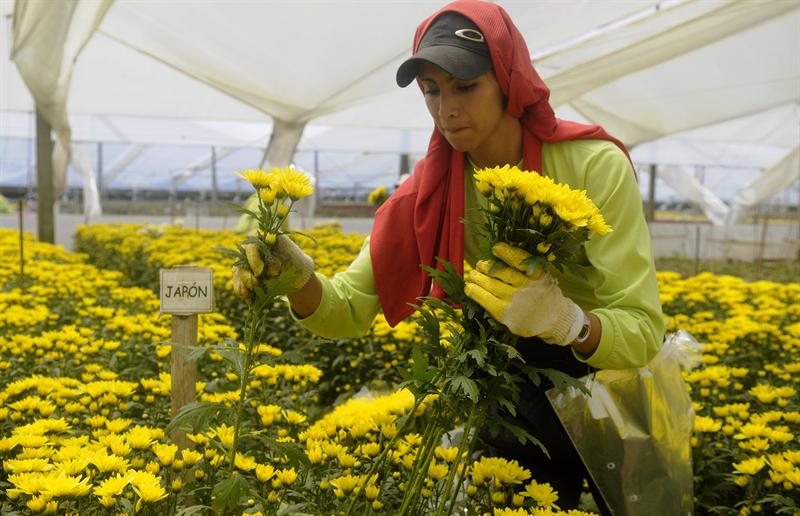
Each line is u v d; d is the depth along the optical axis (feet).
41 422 7.45
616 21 21.94
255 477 6.93
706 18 19.86
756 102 35.88
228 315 18.78
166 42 23.29
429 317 5.66
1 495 7.01
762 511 8.98
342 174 80.48
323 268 23.63
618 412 7.34
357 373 14.43
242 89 26.66
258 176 5.65
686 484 7.66
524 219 5.18
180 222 47.80
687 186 70.85
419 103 43.42
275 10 18.92
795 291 21.17
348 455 7.16
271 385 10.02
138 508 5.77
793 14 19.51
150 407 9.49
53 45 22.56
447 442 8.73
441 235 7.13
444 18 6.37
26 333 14.15
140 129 58.90
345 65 22.89
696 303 20.66
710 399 11.93
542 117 6.72
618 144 7.05
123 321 13.53
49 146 36.22
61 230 60.49
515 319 5.28
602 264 6.40
